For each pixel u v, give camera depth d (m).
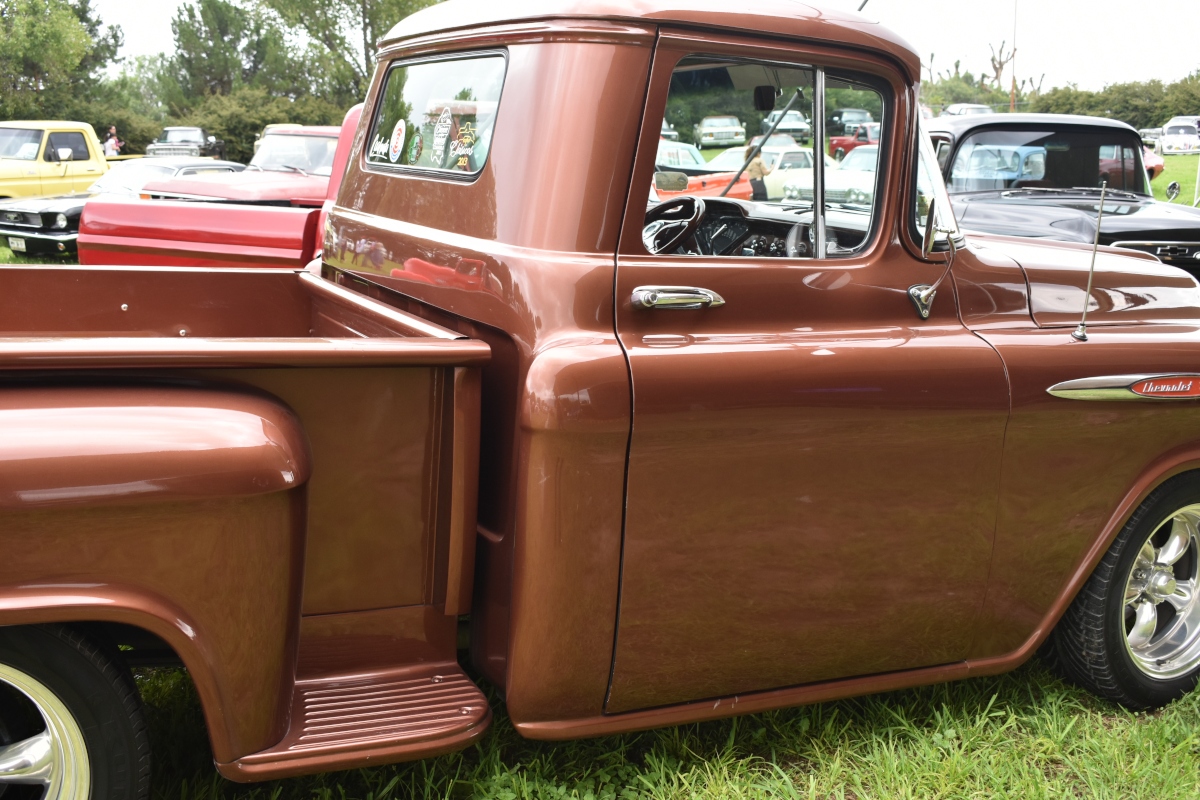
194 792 2.34
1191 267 7.30
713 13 2.29
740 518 2.34
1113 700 3.10
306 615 2.18
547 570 2.17
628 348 2.21
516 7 2.41
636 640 2.31
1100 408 2.77
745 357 2.29
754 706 2.53
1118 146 8.24
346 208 3.12
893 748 2.75
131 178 12.48
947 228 2.67
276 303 3.30
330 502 2.13
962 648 2.80
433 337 2.27
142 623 1.85
